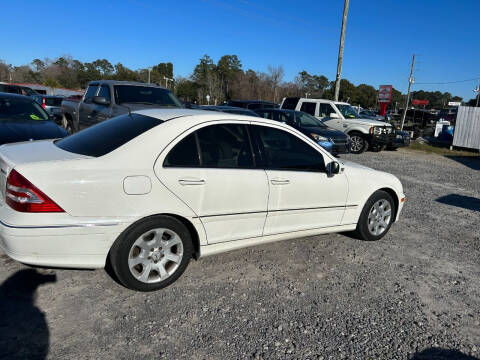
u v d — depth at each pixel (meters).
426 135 27.19
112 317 2.95
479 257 4.80
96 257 3.03
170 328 2.88
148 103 8.15
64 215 2.87
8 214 2.86
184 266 3.46
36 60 101.25
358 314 3.28
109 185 2.97
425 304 3.53
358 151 15.01
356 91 98.75
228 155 3.63
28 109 7.05
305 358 2.68
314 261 4.28
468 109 18.62
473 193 8.81
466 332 3.14
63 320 2.87
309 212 4.23
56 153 3.25
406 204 7.21
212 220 3.51
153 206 3.14
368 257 4.50
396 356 2.77
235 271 3.88
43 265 2.90
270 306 3.29
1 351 2.49
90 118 8.70
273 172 3.87
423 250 4.88
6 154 3.23
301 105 15.81
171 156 3.29
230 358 2.62
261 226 3.88
